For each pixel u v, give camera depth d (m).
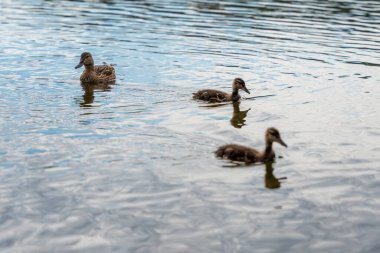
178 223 11.94
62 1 42.06
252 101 20.88
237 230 11.73
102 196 12.94
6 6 39.56
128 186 13.41
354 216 12.31
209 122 18.25
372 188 13.60
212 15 36.94
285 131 17.58
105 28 32.81
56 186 13.33
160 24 34.09
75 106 19.45
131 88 21.92
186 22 34.66
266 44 29.58
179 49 28.22
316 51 28.38
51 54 26.77
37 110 18.80
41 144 15.73
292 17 36.53
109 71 23.00
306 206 12.73
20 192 13.00
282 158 15.33
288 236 11.53
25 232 11.49
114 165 14.50
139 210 12.41
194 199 12.91
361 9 39.34
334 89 22.55
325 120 18.70
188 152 15.53
